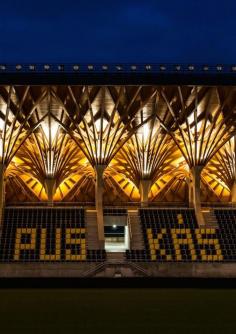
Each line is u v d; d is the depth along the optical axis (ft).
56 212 162.61
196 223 159.94
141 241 153.69
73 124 153.79
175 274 141.28
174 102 151.23
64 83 141.69
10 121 153.69
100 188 160.76
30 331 54.44
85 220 159.74
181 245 151.94
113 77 142.41
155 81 142.82
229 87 145.18
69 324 59.00
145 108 153.07
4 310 71.26
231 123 156.46
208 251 149.89
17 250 146.51
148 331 54.49
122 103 151.12
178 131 160.04
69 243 150.00
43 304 78.43
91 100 149.28
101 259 144.25
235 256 147.95
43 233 153.38
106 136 157.69
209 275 141.79
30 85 141.28
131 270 139.54
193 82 143.54
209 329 55.57
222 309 72.49
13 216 159.53
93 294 95.40
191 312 69.31
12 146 156.35
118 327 57.06
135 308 73.61
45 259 143.95
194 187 163.02
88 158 161.89
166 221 160.76
